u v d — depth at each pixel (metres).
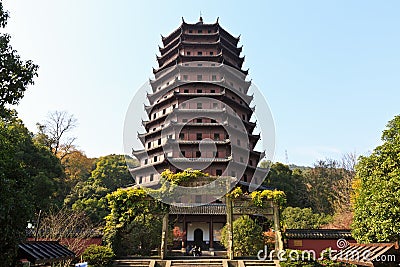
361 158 17.33
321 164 54.34
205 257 19.20
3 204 8.58
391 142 15.98
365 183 16.39
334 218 35.50
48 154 32.75
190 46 37.53
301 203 49.28
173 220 27.89
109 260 16.77
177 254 25.78
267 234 21.47
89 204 35.44
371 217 14.36
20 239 9.58
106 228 19.03
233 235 19.77
